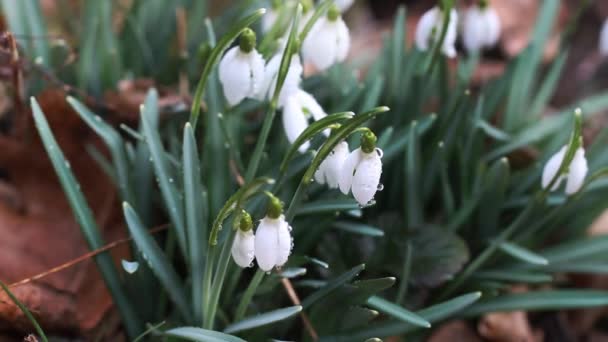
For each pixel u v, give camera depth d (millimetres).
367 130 416
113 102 560
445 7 500
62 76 569
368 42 742
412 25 769
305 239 512
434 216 574
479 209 548
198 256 469
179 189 505
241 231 417
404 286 505
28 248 530
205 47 502
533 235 558
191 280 485
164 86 595
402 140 533
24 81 546
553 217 552
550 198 548
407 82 567
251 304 492
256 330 486
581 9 603
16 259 524
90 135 549
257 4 605
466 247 529
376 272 534
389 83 563
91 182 546
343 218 529
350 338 488
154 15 604
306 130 428
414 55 572
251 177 474
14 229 533
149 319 501
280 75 444
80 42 574
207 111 496
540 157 577
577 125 456
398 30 573
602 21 774
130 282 493
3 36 519
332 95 564
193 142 462
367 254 533
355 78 559
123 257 527
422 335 534
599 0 784
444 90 570
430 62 527
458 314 532
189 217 465
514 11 758
